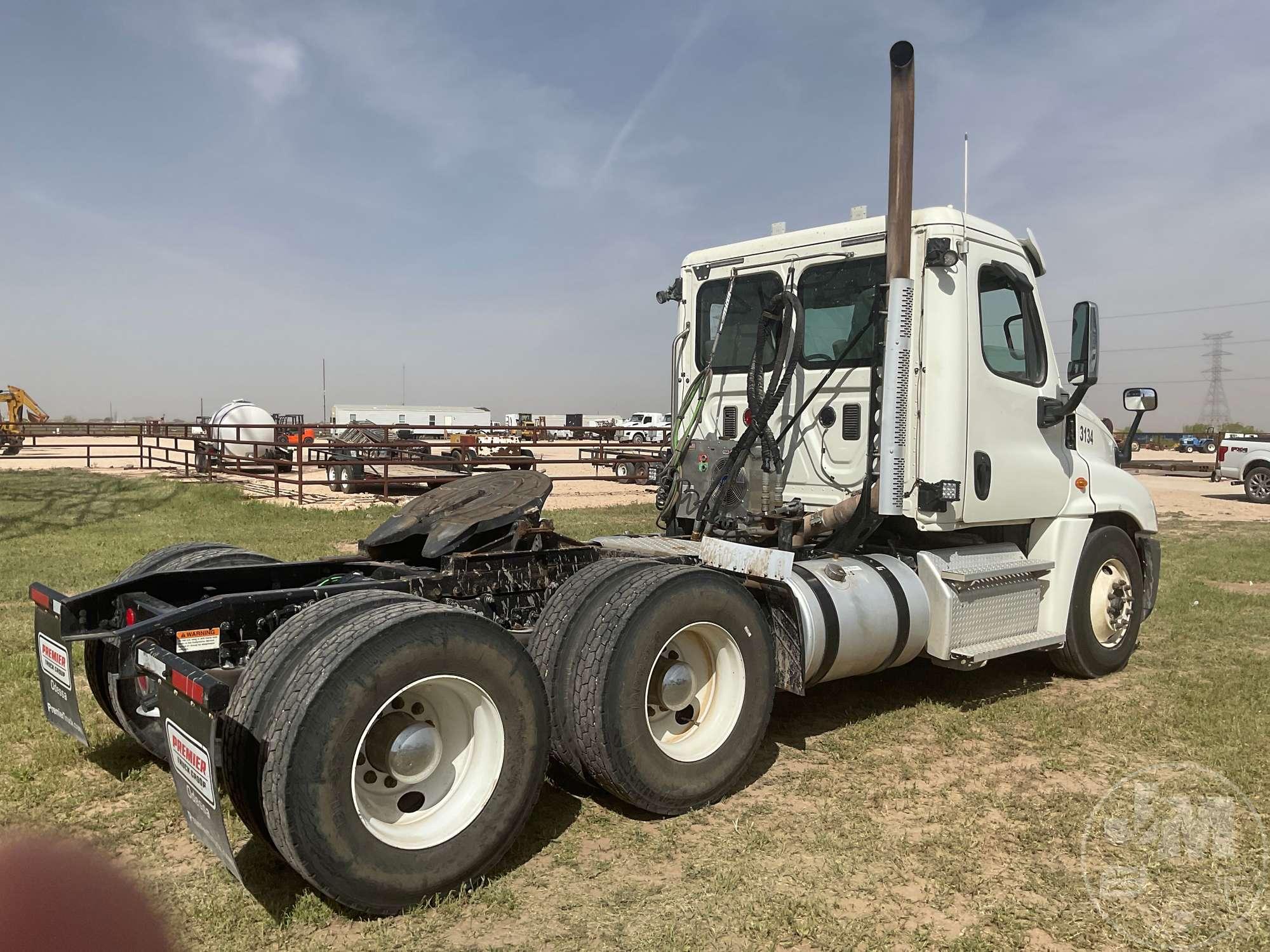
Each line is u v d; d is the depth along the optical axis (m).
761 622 4.28
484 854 3.26
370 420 44.06
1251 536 14.34
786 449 5.79
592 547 4.68
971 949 2.93
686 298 6.38
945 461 5.12
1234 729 5.05
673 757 3.92
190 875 3.33
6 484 19.41
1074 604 6.02
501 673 3.32
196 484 18.70
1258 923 3.11
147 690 4.25
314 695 2.84
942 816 3.96
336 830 2.88
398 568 4.55
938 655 5.20
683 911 3.15
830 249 5.55
